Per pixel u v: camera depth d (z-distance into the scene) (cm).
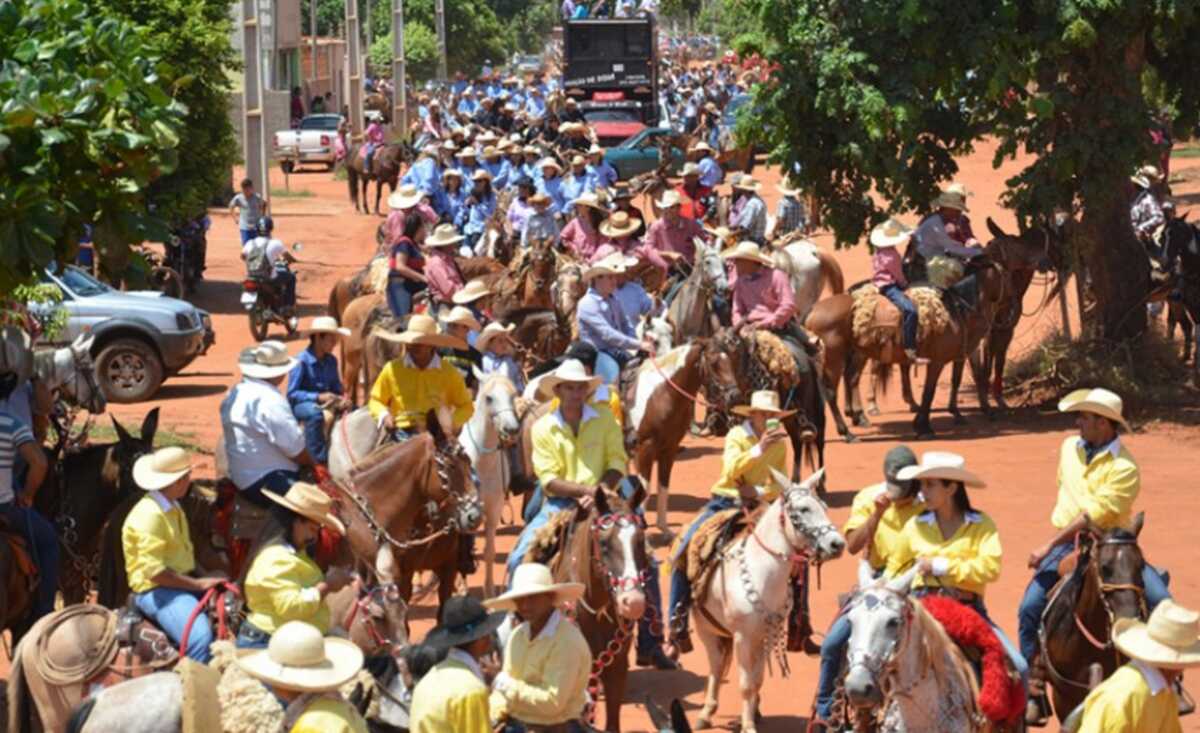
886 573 1034
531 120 6031
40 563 1226
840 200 2616
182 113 1134
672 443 1770
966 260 2386
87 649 1011
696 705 1298
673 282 2517
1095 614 1066
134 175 1142
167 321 2567
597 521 1092
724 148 6003
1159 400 2523
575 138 5103
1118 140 2475
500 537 1823
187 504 1291
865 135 2494
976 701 941
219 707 859
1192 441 2309
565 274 2302
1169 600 870
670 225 2639
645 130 5828
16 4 1116
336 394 1512
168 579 1047
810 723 1077
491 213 3591
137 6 3200
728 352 1748
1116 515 1071
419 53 11338
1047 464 2148
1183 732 1247
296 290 3794
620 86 6275
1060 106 2462
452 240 2128
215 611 1052
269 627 980
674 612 1215
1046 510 1905
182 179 3344
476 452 1512
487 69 10638
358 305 2261
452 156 4231
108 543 1244
